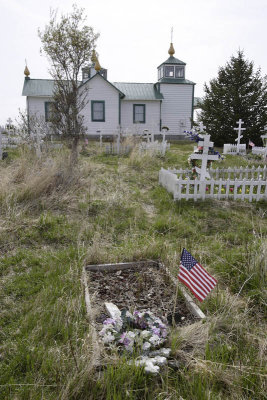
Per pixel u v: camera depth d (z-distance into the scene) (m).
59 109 11.57
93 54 11.49
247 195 7.38
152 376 2.46
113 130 24.59
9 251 4.66
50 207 6.29
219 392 2.40
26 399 2.31
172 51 25.78
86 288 3.52
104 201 6.86
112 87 24.03
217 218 6.29
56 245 4.97
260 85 20.98
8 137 13.99
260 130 20.58
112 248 4.87
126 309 3.14
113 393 2.30
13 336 2.94
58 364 2.49
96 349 2.62
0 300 3.50
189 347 2.83
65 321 3.04
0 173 7.75
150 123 25.61
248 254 4.31
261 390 2.39
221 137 21.44
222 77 21.62
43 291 3.57
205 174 7.91
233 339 2.96
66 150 11.20
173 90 25.59
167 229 5.67
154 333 2.78
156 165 11.15
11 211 5.83
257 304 3.56
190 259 3.16
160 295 3.67
